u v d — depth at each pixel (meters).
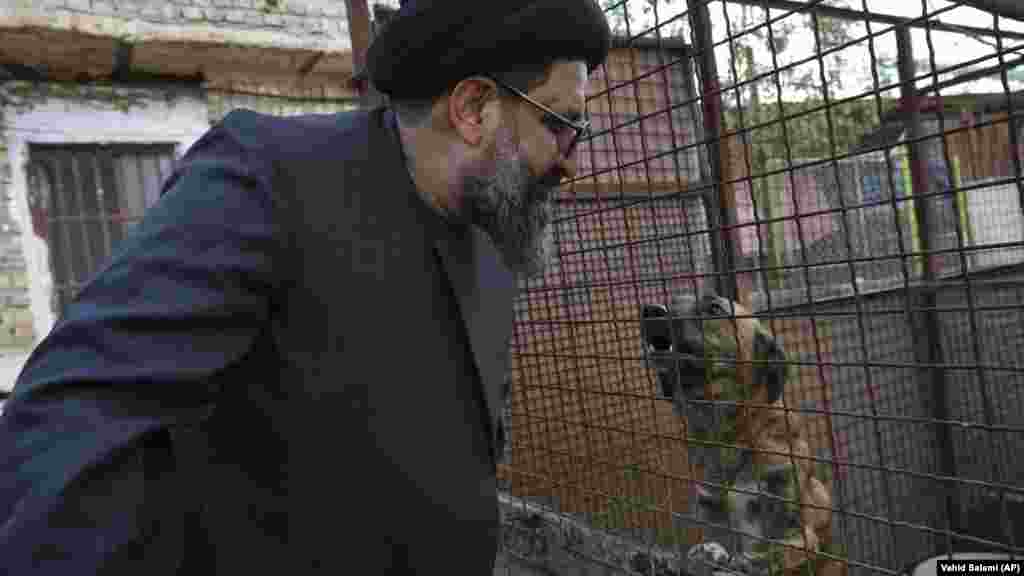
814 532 2.19
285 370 0.77
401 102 0.89
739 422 2.11
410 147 0.88
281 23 4.95
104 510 0.54
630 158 2.60
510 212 0.87
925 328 3.67
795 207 1.35
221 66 4.96
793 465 1.51
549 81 0.84
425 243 0.86
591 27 0.85
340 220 0.79
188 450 0.76
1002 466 3.64
